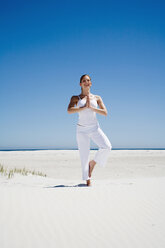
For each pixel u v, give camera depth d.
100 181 5.20
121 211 2.59
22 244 1.86
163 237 2.02
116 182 4.71
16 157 16.25
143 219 2.39
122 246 1.87
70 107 4.09
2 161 13.29
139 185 3.99
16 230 2.08
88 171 4.18
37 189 3.57
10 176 5.78
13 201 2.79
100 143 4.12
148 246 1.88
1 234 2.00
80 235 2.04
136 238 2.00
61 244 1.88
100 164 4.17
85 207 2.69
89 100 3.96
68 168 10.91
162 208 2.69
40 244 1.87
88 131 4.14
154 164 12.59
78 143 4.20
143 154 19.19
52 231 2.09
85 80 4.16
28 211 2.50
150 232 2.11
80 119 4.14
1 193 3.12
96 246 1.87
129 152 21.50
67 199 2.99
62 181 5.58
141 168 11.07
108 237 2.01
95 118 4.18
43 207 2.64
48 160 14.27
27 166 11.28
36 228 2.13
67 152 21.28
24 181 5.28
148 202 2.90
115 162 13.50
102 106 4.27
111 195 3.21
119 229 2.16
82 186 4.16
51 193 3.27
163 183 4.17
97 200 2.97
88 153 4.16
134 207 2.71
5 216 2.35
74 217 2.40
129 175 8.99
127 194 3.27
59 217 2.38
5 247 1.81
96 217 2.41
